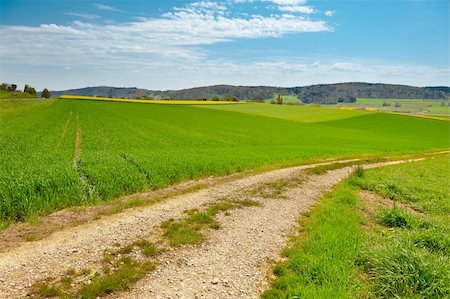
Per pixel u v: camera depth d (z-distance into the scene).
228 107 140.75
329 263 9.85
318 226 13.47
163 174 20.83
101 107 110.06
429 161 42.06
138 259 9.94
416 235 12.38
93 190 16.34
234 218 14.16
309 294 8.34
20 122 56.09
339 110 136.75
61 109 93.50
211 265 9.96
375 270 9.69
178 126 68.06
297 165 31.05
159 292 8.41
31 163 21.67
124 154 28.58
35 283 8.38
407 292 8.55
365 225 14.79
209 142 46.78
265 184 20.95
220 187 19.78
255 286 9.05
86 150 31.55
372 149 50.59
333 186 22.64
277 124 89.00
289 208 16.28
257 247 11.44
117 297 8.12
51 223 12.53
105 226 12.31
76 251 10.17
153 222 12.91
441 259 9.86
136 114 91.38
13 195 13.37
